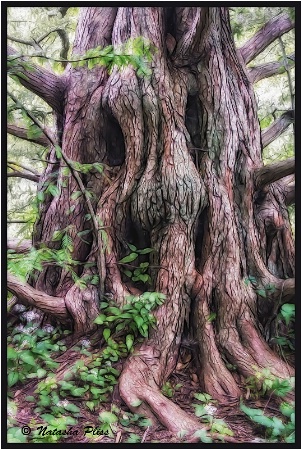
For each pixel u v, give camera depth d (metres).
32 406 2.32
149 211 2.79
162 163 2.79
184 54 2.94
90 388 2.43
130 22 2.92
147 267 2.85
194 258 2.84
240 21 3.91
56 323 2.91
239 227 2.91
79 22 3.30
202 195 2.82
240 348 2.67
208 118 2.93
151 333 2.67
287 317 2.50
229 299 2.76
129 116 2.84
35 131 2.38
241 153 2.98
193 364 2.74
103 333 2.66
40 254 2.51
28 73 2.99
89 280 2.82
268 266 3.08
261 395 2.48
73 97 3.11
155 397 2.35
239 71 3.13
